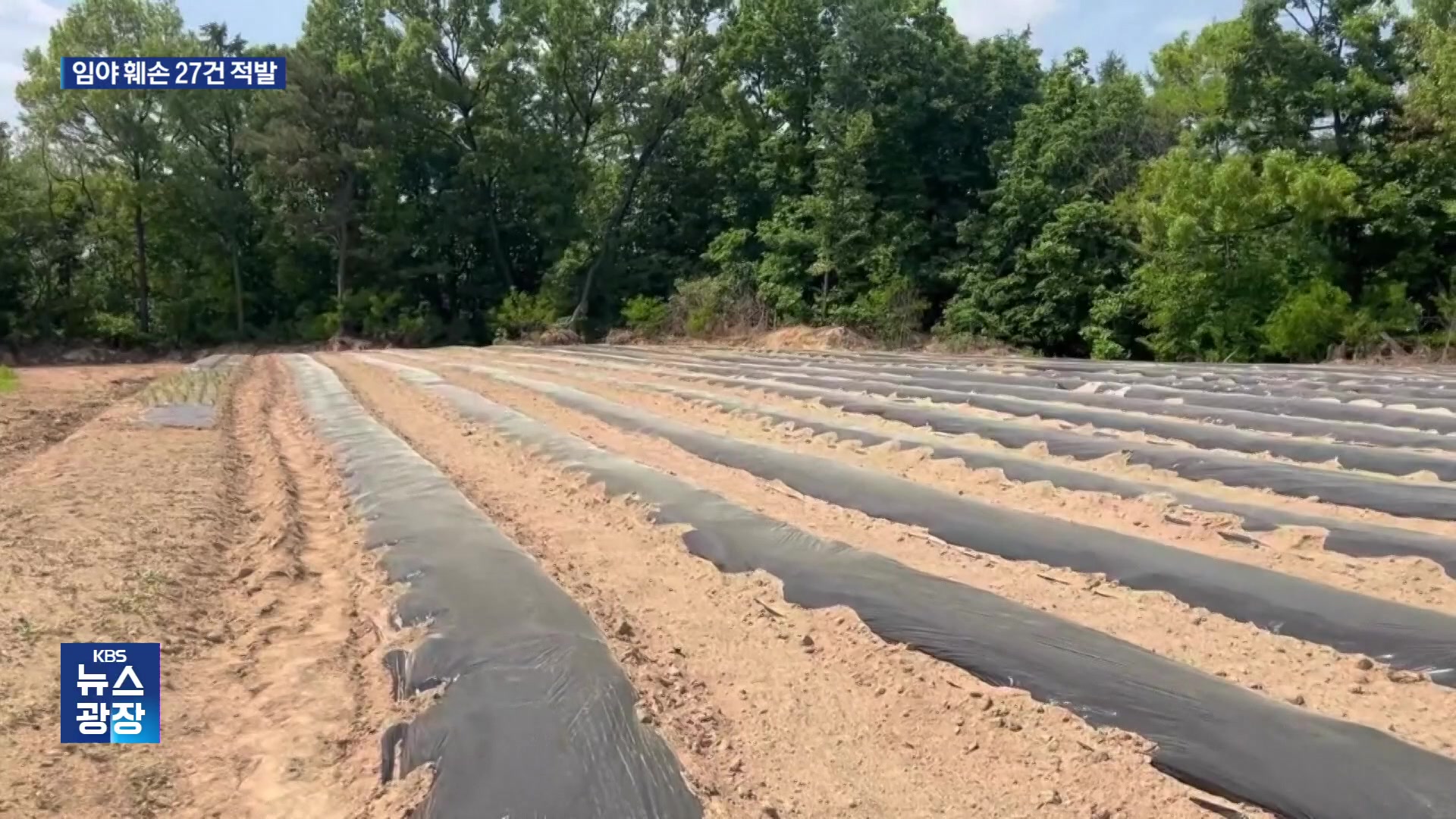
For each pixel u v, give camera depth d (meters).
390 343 34.66
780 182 36.88
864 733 4.29
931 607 5.46
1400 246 23.34
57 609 5.48
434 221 36.59
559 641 4.93
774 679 4.85
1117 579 6.09
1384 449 9.56
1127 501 8.01
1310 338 22.00
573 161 37.09
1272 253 23.41
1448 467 8.62
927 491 8.21
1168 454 9.30
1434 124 21.83
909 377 17.61
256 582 6.23
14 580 5.94
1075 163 28.70
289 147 32.44
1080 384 15.86
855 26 33.03
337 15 35.22
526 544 7.08
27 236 31.52
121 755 4.02
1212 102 25.23
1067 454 10.05
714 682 4.82
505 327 34.31
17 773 3.82
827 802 3.75
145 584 5.93
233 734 4.25
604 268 36.88
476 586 5.80
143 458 10.27
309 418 13.27
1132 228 26.83
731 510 7.64
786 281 32.03
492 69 34.53
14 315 31.09
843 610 5.53
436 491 8.41
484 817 3.46
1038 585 6.17
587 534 7.44
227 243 35.69
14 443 11.60
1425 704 4.46
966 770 3.97
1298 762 3.76
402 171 36.06
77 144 32.72
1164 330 24.83
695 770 3.86
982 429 11.13
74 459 10.20
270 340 35.62
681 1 35.69
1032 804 3.71
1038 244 27.69
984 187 35.50
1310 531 6.82
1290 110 24.23
